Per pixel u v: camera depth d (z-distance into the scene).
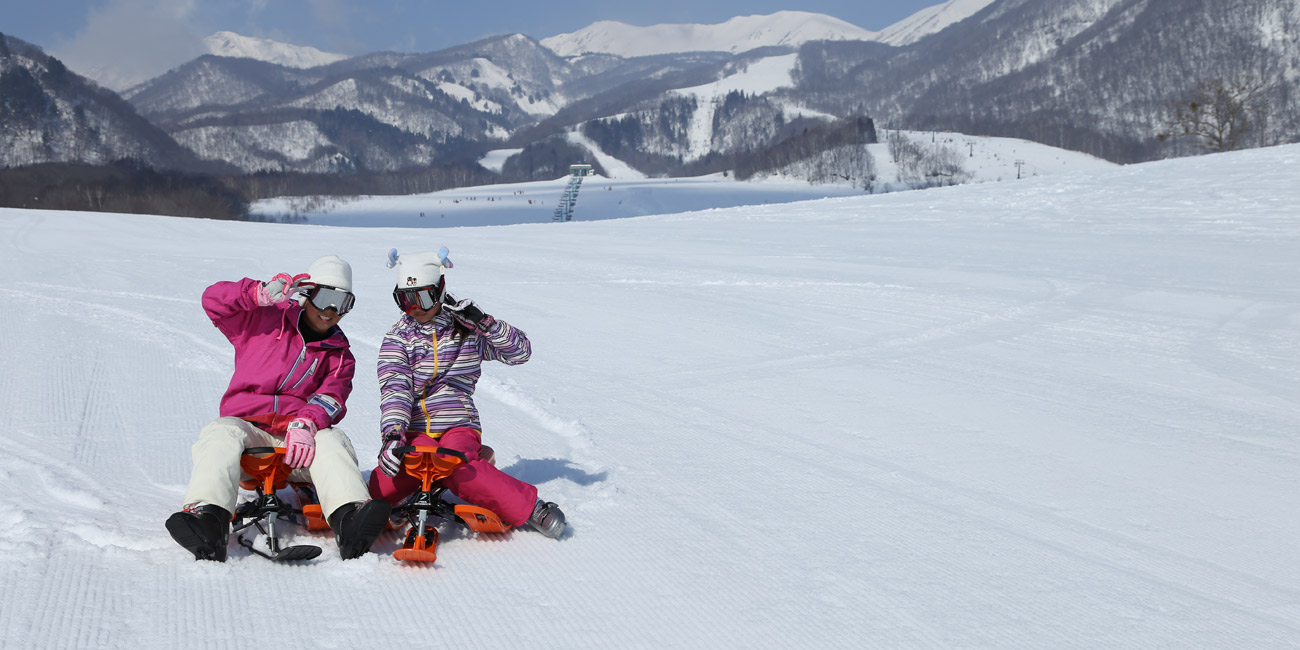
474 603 3.44
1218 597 3.69
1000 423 6.43
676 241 20.89
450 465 3.80
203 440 3.70
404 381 4.05
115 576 3.46
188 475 4.86
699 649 3.12
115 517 4.11
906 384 7.64
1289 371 8.10
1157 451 5.78
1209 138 62.66
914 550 4.12
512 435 6.02
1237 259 14.82
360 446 5.55
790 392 7.35
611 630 3.25
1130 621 3.44
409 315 4.08
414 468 3.83
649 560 3.93
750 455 5.62
